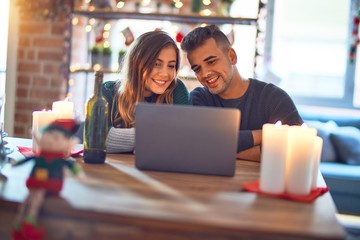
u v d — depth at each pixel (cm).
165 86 190
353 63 409
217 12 333
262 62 403
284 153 112
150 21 359
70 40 338
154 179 123
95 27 342
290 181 113
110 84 197
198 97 210
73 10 337
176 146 131
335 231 87
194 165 132
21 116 350
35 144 153
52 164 101
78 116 155
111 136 167
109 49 338
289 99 199
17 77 349
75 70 340
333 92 429
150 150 133
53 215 96
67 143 104
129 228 92
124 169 135
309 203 108
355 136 355
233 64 200
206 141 130
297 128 117
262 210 99
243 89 204
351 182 309
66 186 110
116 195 104
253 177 133
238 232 87
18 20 346
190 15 326
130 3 359
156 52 184
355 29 379
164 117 130
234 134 129
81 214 93
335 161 355
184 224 88
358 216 318
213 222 88
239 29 372
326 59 429
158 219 89
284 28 432
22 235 94
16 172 124
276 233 86
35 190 97
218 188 116
